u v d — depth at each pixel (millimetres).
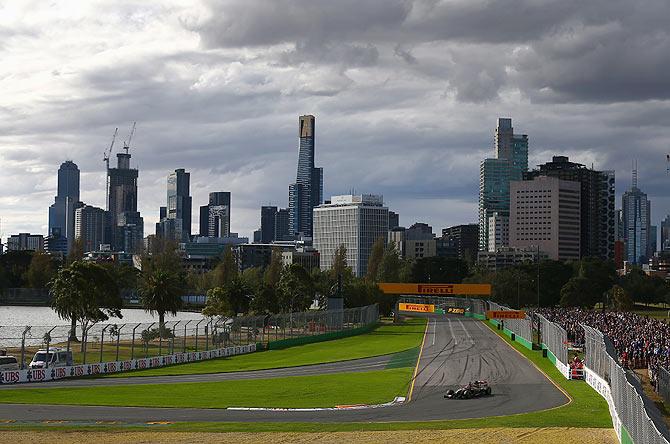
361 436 52125
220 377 88250
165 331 103062
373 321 182750
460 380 86688
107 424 55750
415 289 198250
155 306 148250
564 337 91875
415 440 51156
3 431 51438
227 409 64812
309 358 111875
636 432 44375
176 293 150250
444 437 52281
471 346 130125
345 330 154375
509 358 110562
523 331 132625
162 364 98375
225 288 173375
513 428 55938
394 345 133000
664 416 63594
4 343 126625
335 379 87062
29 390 73062
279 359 110188
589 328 84500
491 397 73750
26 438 49375
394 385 82250
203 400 69438
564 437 52875
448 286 194000
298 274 196875
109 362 89812
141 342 119938
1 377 77812
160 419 58750
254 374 91875
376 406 68062
